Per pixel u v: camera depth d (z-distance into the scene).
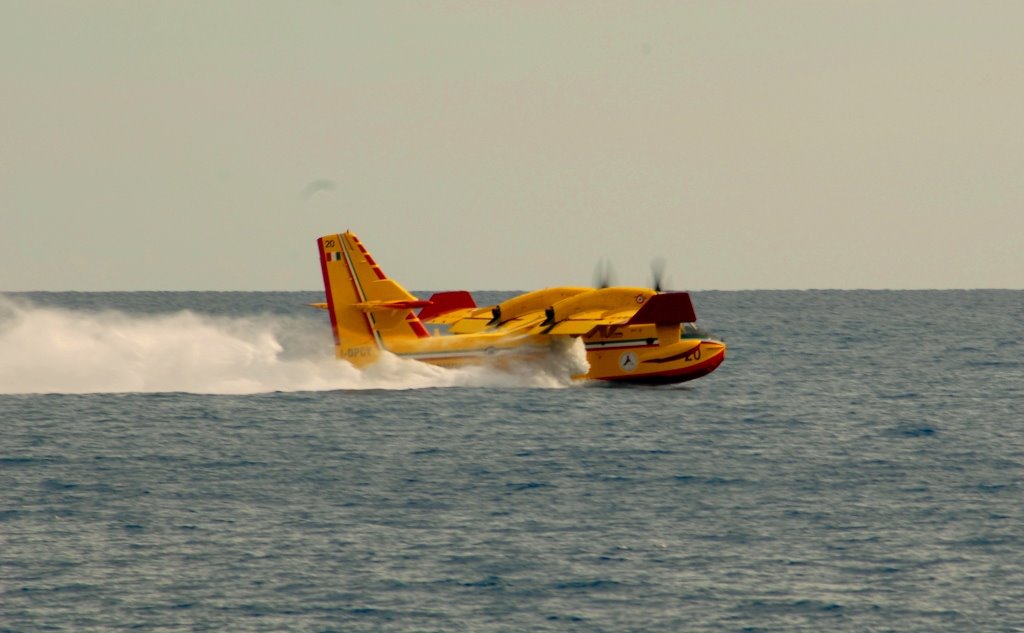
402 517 94.19
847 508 97.44
